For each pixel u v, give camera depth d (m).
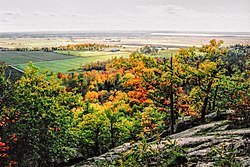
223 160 7.80
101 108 32.50
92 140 31.39
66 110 22.66
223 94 26.14
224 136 11.96
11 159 18.88
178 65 25.47
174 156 8.70
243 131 12.45
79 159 26.33
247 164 7.75
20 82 21.62
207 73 24.38
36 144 19.56
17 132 18.94
